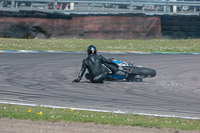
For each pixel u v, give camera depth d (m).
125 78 42.03
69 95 31.98
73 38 95.31
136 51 76.06
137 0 114.19
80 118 21.52
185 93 35.19
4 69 47.72
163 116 24.42
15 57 60.56
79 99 30.28
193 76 47.44
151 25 97.25
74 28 95.50
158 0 116.38
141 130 19.34
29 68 49.75
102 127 19.66
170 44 89.19
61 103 28.36
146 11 115.00
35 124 19.78
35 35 92.88
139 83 40.69
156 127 20.14
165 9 117.56
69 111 24.69
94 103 28.80
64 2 110.62
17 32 91.69
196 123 22.33
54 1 109.50
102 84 39.09
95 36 95.38
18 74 44.25
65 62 57.22
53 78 42.41
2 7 110.12
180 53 75.62
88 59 40.22
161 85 39.69
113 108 27.03
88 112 24.69
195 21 99.25
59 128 19.11
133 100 30.61
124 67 41.81
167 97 32.69
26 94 31.67
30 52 68.62
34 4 119.56
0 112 22.27
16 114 21.75
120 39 96.06
